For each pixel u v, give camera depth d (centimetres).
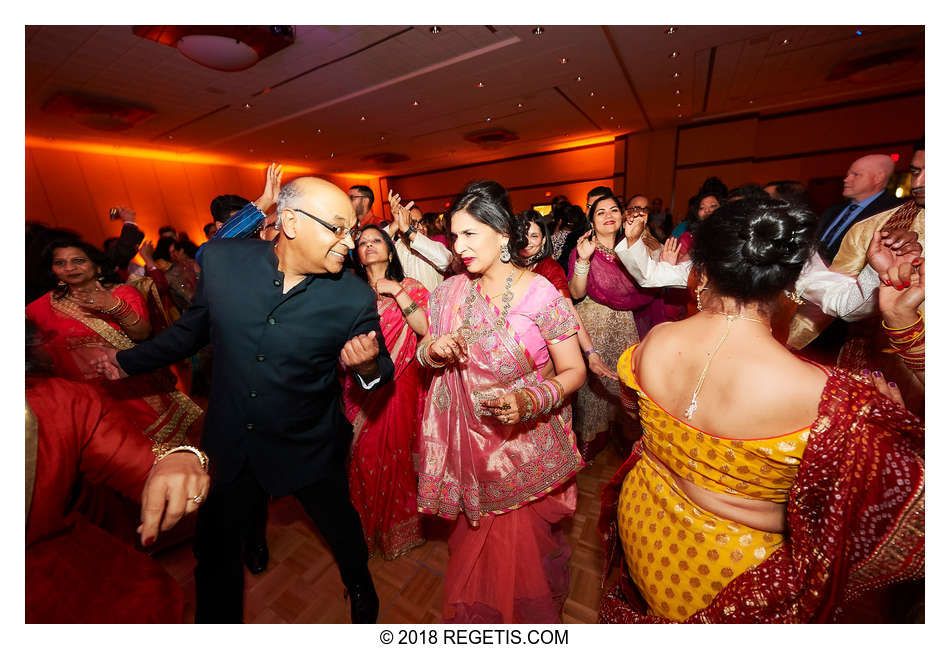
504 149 1097
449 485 139
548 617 139
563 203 310
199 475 76
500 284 128
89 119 619
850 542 70
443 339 122
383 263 185
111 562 76
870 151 780
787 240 68
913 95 734
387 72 551
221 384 122
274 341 117
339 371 180
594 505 206
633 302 225
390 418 177
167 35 397
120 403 169
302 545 188
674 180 931
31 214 859
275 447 124
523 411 111
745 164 856
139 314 171
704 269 78
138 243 326
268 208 154
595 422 235
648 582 91
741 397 70
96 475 77
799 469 69
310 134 841
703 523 81
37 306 157
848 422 64
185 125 740
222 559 123
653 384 84
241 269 119
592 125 880
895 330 103
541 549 144
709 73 592
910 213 169
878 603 143
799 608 76
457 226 118
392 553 178
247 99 621
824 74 600
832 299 152
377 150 1013
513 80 586
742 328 73
